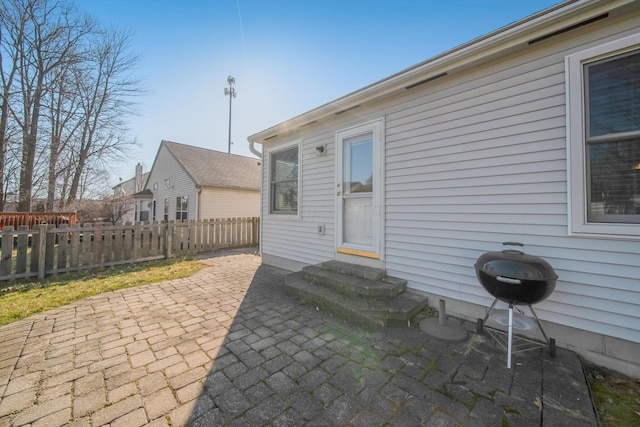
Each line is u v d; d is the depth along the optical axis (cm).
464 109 310
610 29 228
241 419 166
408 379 204
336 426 161
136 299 382
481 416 167
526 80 269
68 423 161
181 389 192
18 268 464
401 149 367
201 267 588
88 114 1402
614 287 226
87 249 553
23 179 1198
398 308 303
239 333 280
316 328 292
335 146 455
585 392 188
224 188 1407
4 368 215
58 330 283
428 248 339
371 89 372
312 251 497
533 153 264
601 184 233
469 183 305
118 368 217
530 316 266
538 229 261
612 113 229
